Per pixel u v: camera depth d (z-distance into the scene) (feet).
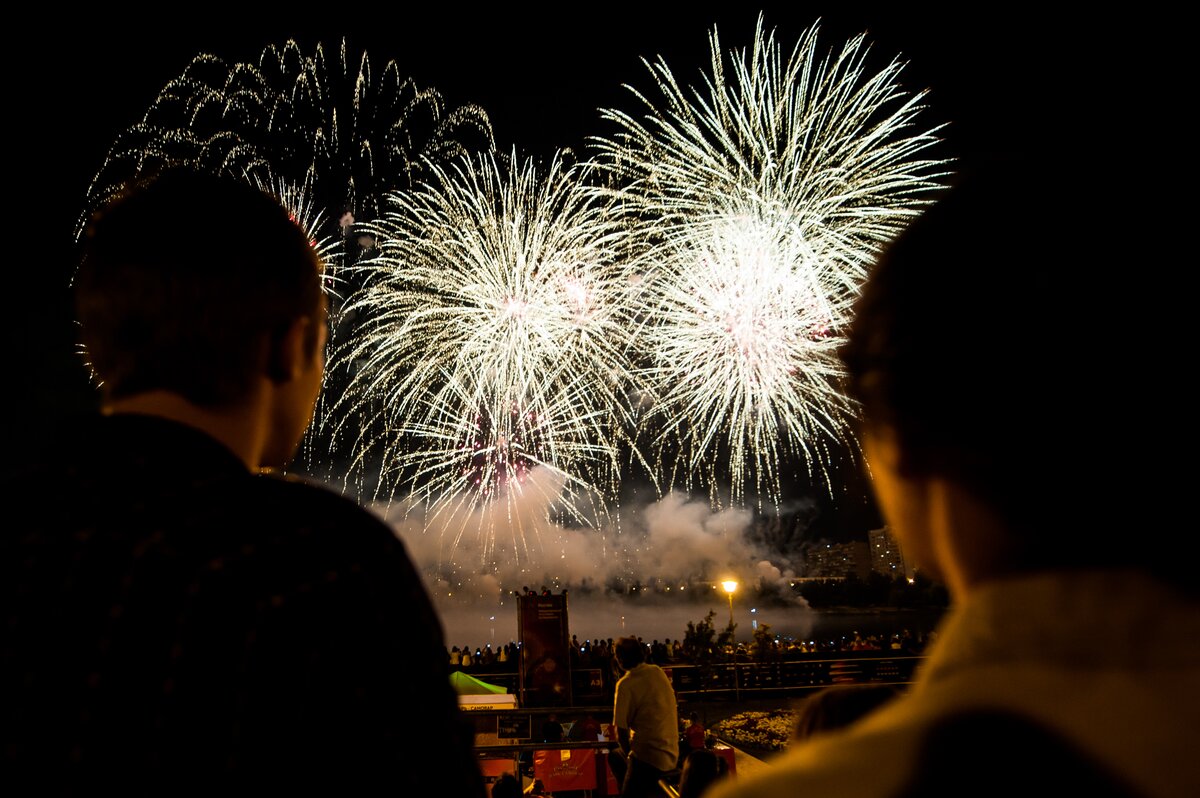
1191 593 1.43
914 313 1.77
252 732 2.48
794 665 61.00
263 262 3.56
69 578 2.69
